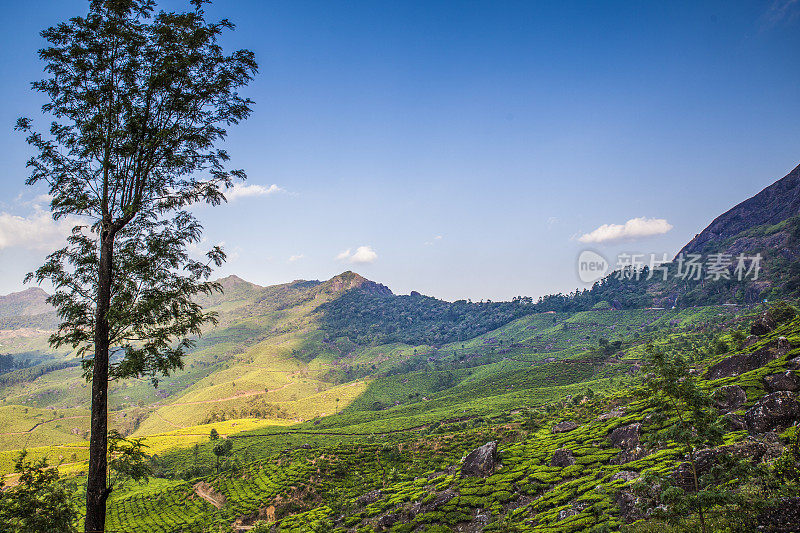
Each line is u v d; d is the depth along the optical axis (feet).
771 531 48.49
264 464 340.39
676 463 115.96
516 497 150.92
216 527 250.98
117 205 54.19
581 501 116.57
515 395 535.19
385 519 165.27
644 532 63.87
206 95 54.65
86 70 51.55
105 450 49.16
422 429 465.06
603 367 578.66
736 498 41.34
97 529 46.93
